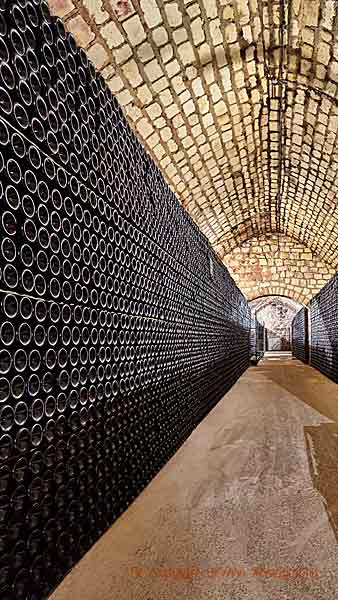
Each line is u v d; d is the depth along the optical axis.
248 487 3.59
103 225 2.62
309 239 17.00
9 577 1.63
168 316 4.43
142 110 6.70
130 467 3.11
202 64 6.39
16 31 1.71
